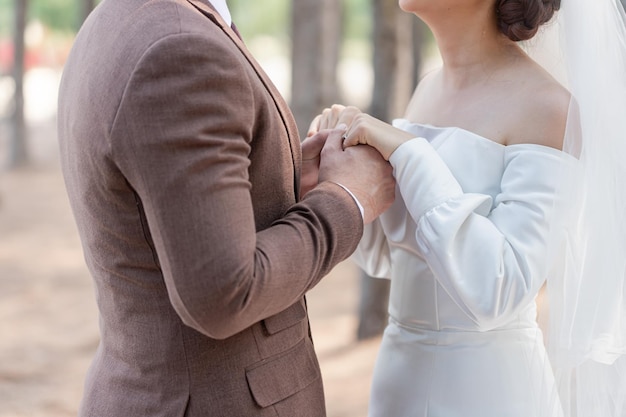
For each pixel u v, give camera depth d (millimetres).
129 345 1646
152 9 1537
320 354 5621
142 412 1618
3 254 9258
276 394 1653
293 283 1538
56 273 8453
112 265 1626
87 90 1548
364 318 5812
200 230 1428
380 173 1823
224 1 1752
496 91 1925
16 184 13719
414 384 1979
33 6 26219
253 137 1611
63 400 5031
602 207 1823
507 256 1755
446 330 1951
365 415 4516
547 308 1975
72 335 6391
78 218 1696
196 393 1598
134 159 1449
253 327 1643
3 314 6973
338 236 1626
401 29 5574
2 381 5328
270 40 33031
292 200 1707
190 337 1595
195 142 1438
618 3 1863
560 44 1912
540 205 1773
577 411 1938
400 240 1989
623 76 1843
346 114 2082
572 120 1807
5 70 23328
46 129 20234
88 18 1751
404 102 5676
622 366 1938
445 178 1805
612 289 1856
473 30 1953
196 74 1453
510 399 1904
